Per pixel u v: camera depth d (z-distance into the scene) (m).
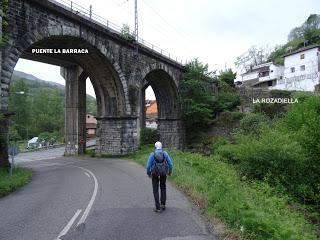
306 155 17.64
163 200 8.12
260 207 7.78
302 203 15.62
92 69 29.36
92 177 15.23
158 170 7.93
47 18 20.33
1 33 16.34
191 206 8.47
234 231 6.13
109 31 26.48
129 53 30.30
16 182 13.20
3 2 16.89
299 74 63.38
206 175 12.63
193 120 44.53
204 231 6.36
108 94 30.78
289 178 16.69
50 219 7.48
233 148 21.98
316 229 10.25
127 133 30.23
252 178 16.89
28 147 56.50
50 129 88.88
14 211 8.45
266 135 18.48
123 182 13.10
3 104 17.16
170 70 40.34
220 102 47.38
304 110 23.95
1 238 6.21
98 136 32.31
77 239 6.02
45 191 11.58
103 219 7.36
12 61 17.81
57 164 25.64
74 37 22.95
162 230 6.48
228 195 8.18
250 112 45.78
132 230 6.52
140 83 32.34
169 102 44.56
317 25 88.75
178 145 43.56
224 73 54.19
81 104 38.41
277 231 5.86
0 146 16.53
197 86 43.62
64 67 38.56
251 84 78.12
